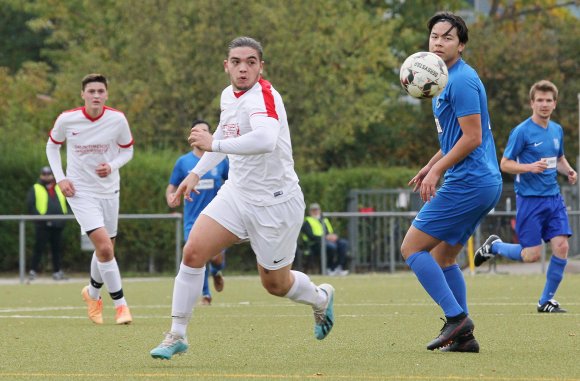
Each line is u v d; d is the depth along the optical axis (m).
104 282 34.91
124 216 67.75
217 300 47.56
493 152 25.22
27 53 142.25
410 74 24.70
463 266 75.69
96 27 106.62
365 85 104.69
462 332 24.83
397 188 82.94
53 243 68.06
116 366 23.27
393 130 114.94
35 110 99.75
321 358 24.41
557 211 37.81
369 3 127.94
